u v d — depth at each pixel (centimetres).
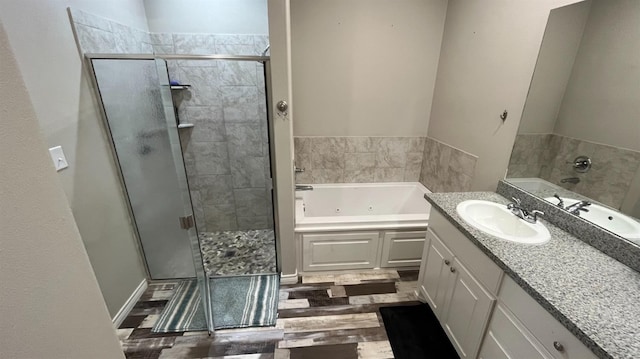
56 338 51
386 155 291
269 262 246
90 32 156
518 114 166
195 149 255
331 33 242
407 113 276
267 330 175
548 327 92
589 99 127
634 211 111
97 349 61
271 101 169
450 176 243
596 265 109
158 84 161
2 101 41
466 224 139
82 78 150
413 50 253
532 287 96
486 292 123
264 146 261
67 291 53
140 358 158
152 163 177
